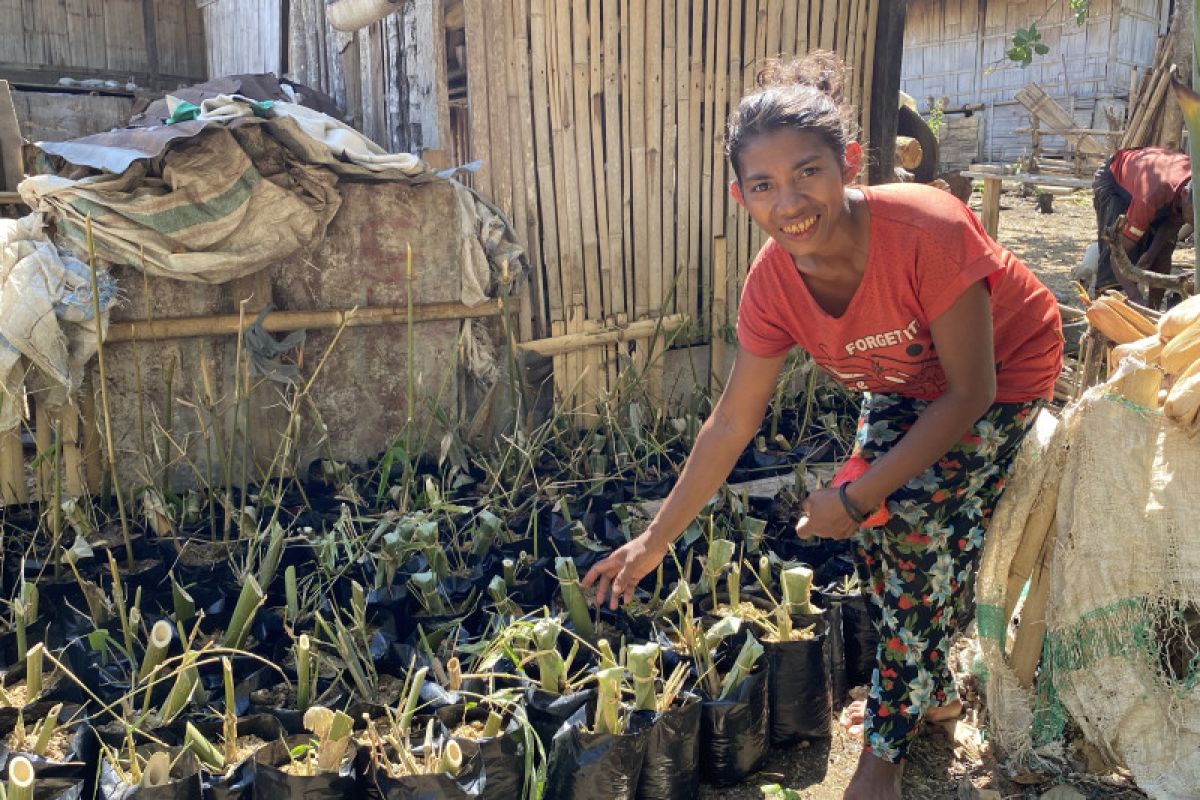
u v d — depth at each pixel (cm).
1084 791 251
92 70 924
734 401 231
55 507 320
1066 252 1038
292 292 431
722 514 374
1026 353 228
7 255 359
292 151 417
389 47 603
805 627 287
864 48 579
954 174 747
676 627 295
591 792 227
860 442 243
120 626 297
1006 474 241
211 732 246
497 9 465
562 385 505
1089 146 1439
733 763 256
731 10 528
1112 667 242
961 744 274
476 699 259
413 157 437
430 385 469
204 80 983
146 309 396
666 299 499
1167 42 863
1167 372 249
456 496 420
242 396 404
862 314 209
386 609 313
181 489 412
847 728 287
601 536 393
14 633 283
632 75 505
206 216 388
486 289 467
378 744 230
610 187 509
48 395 371
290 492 411
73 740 233
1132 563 239
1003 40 1805
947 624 233
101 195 372
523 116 479
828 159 186
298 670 255
